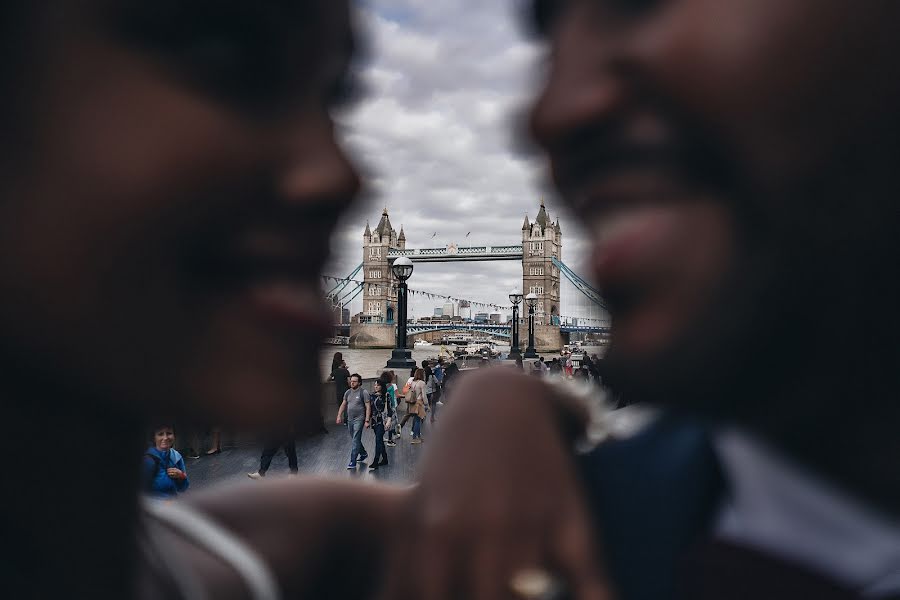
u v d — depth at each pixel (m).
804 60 0.24
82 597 0.29
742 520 0.36
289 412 0.25
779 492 0.33
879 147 0.24
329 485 0.53
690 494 0.45
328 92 0.28
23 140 0.24
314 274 0.26
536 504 0.42
